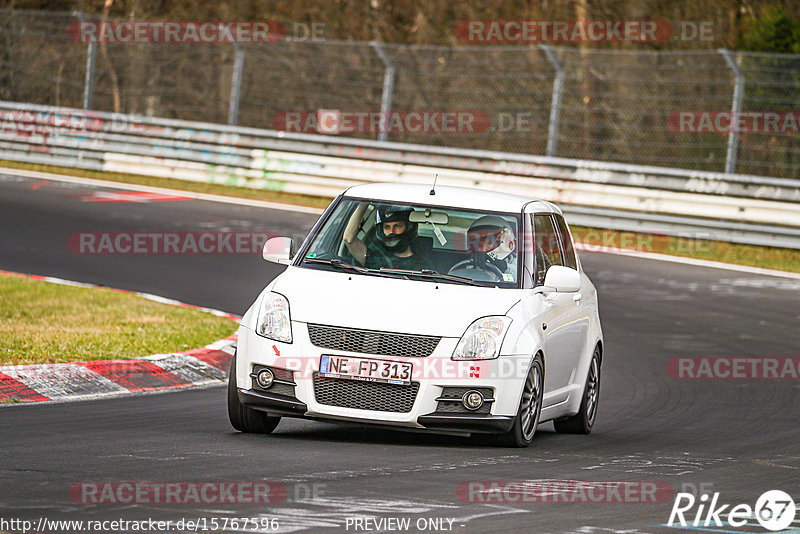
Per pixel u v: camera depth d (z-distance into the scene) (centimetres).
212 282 5853
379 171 8531
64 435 2756
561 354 3200
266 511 2012
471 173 8269
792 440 3350
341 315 2828
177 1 13025
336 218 3178
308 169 8794
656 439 3284
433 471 2500
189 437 2827
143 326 4494
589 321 3509
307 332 2823
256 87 12238
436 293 2917
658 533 2036
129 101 12600
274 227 7406
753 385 4341
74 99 12512
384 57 9112
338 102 12275
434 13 12556
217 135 9144
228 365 4100
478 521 2025
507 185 8194
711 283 6469
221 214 7756
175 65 12638
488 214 3172
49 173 9119
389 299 2873
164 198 8288
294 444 2797
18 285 5244
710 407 3922
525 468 2619
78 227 7062
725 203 7631
